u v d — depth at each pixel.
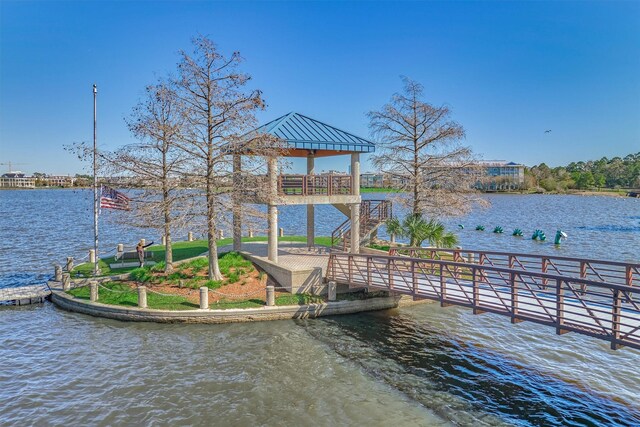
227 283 20.31
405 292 16.48
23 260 32.34
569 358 14.94
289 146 21.20
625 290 10.68
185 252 28.27
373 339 16.47
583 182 167.88
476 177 25.84
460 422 11.07
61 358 14.65
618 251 37.38
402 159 25.88
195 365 14.14
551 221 64.06
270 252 21.86
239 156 20.86
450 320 18.56
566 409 11.71
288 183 22.94
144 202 21.25
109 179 21.77
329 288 19.19
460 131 25.20
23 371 13.73
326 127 23.70
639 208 95.00
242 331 17.00
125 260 26.33
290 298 19.08
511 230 52.53
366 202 28.44
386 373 13.76
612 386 12.98
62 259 32.78
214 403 11.86
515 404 11.96
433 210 25.55
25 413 11.38
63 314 18.89
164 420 11.06
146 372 13.64
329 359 14.72
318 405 11.80
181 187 20.86
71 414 11.34
